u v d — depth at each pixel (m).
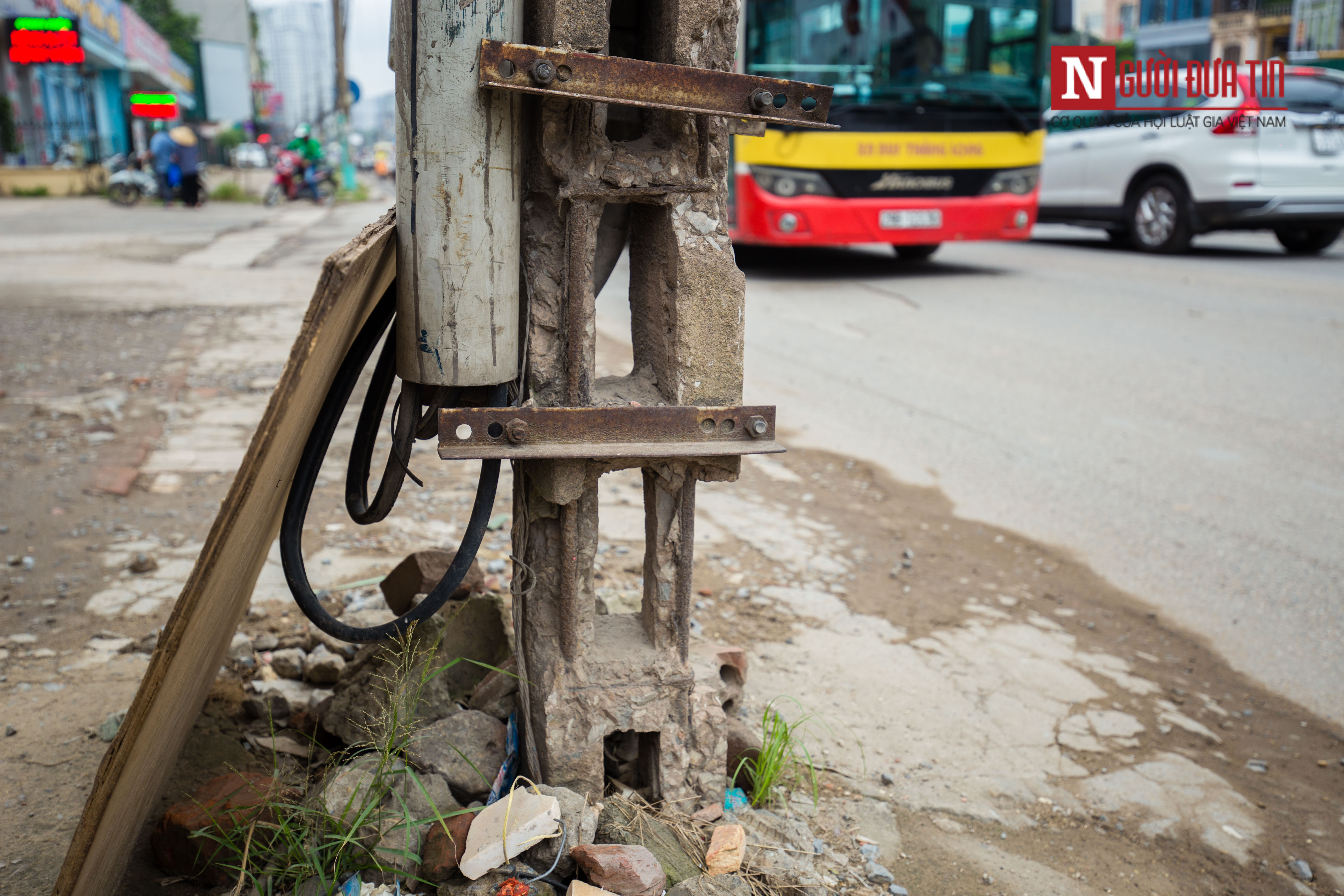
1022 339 7.71
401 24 1.64
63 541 3.74
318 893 1.79
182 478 4.49
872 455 5.30
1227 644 3.50
